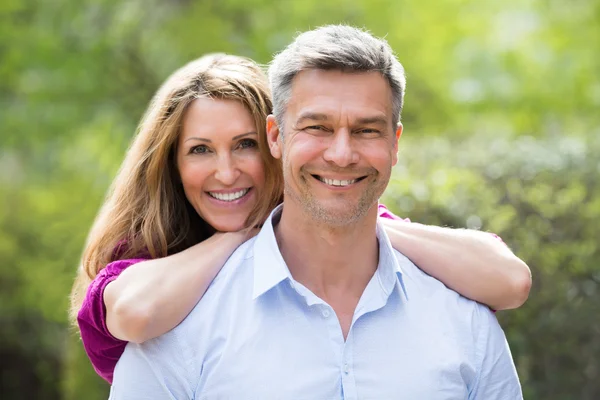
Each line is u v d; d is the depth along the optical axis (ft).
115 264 11.96
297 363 10.84
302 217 11.12
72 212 38.70
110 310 11.15
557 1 38.93
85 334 11.77
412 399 10.90
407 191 19.62
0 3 32.81
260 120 12.55
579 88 37.86
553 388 19.43
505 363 11.55
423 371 11.01
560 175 19.72
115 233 12.94
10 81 33.94
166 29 33.04
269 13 33.50
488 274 11.68
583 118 36.52
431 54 36.14
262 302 11.13
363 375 10.92
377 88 10.70
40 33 33.01
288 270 11.07
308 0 33.35
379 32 34.71
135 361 11.15
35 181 40.57
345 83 10.62
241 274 11.44
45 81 34.27
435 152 21.61
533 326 19.45
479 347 11.43
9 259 40.60
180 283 11.20
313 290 11.27
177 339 11.07
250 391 10.77
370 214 11.17
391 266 11.24
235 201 12.68
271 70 11.24
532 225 19.54
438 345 11.18
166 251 12.89
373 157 10.64
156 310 10.92
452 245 11.98
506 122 40.14
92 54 33.27
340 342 10.99
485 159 20.52
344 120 10.53
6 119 34.14
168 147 12.70
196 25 32.50
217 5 33.60
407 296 11.39
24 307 41.52
